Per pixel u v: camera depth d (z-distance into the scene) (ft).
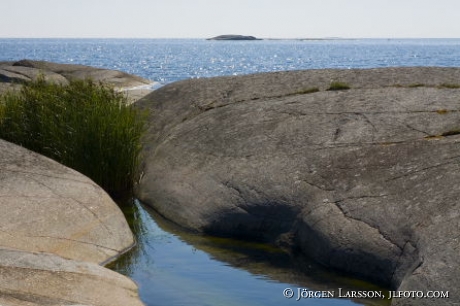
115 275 21.88
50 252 23.25
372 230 22.76
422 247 20.48
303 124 31.17
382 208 23.24
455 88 32.55
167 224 29.50
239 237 27.53
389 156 26.22
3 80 90.33
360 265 22.66
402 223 22.12
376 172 25.45
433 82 34.47
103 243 25.25
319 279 22.86
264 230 26.96
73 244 24.30
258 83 39.65
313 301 20.88
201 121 36.29
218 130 34.01
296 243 25.57
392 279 21.38
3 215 24.44
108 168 32.86
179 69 251.60
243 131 32.60
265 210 27.02
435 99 30.71
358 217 23.58
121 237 26.25
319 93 35.24
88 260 23.85
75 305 17.80
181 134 35.99
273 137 30.86
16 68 98.48
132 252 25.71
